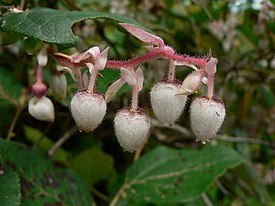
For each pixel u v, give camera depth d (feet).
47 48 0.27
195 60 0.23
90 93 0.24
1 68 0.37
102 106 0.24
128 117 0.24
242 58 0.49
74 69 0.27
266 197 0.54
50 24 0.24
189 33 0.47
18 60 0.41
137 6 0.49
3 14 0.26
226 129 0.54
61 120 0.44
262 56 0.49
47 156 0.33
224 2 0.48
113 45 0.40
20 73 0.41
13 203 0.26
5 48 0.41
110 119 0.44
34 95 0.27
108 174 0.41
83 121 0.24
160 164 0.37
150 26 0.44
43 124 0.44
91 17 0.25
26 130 0.42
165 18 0.51
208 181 0.35
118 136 0.24
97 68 0.24
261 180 0.54
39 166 0.32
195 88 0.23
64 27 0.24
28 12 0.25
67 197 0.32
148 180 0.36
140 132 0.24
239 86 0.52
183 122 0.48
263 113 0.56
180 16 0.48
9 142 0.31
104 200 0.43
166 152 0.38
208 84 0.23
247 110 0.52
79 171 0.40
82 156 0.40
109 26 0.39
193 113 0.23
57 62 0.27
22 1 0.27
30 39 0.27
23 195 0.30
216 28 0.50
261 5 0.46
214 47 0.48
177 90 0.23
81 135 0.44
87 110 0.23
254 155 0.57
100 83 0.29
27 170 0.31
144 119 0.24
